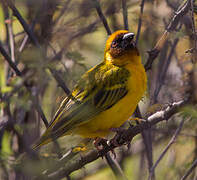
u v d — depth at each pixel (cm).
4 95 907
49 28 1105
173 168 1251
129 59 1059
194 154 1255
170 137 1292
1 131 1078
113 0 1211
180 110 850
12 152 1121
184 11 1023
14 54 1098
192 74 1000
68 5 1149
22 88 894
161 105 931
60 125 1000
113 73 1039
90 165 1495
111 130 1027
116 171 1136
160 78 1195
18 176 1015
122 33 1087
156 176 1276
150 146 1187
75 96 1029
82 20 1152
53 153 986
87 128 1027
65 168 969
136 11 1203
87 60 1209
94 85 1034
